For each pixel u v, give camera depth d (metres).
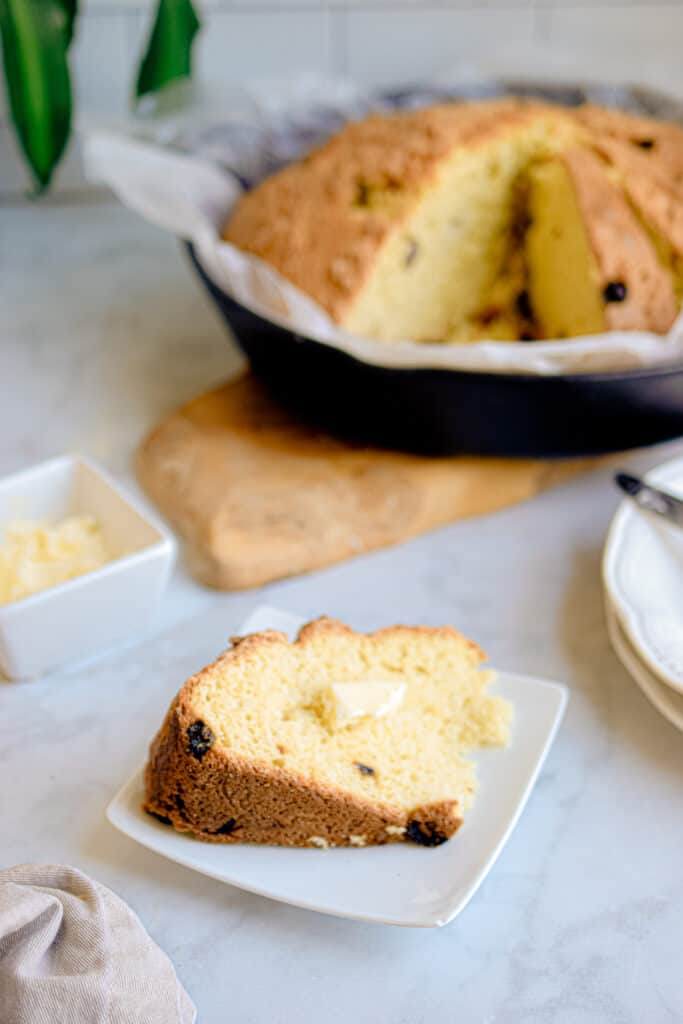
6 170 1.32
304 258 0.98
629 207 0.97
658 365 0.90
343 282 0.96
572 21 1.32
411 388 0.88
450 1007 0.68
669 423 0.91
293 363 0.92
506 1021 0.68
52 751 0.79
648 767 0.78
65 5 1.05
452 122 1.02
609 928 0.71
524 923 0.71
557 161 0.98
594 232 0.95
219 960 0.70
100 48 1.23
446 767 0.74
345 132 1.06
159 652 0.84
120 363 1.08
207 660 0.84
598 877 0.73
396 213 0.98
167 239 1.30
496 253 1.02
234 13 1.24
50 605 0.80
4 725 0.80
